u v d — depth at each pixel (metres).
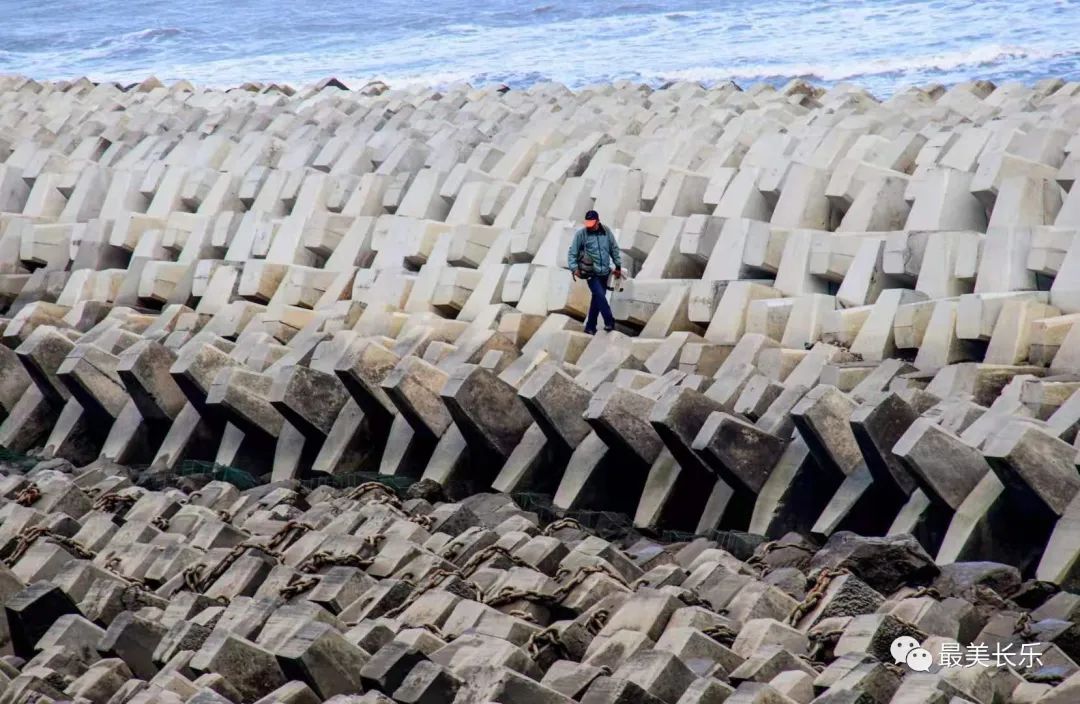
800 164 97.88
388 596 56.59
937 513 64.75
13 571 62.75
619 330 94.12
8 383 95.19
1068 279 79.56
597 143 117.50
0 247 122.12
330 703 45.84
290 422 83.56
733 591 55.53
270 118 148.25
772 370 81.31
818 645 49.72
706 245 95.00
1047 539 62.41
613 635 50.66
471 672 46.12
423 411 79.88
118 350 93.94
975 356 80.62
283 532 65.44
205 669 49.88
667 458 72.94
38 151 137.38
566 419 75.62
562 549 60.75
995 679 44.69
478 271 99.69
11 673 53.47
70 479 80.44
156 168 124.81
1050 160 95.81
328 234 110.00
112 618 58.16
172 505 71.12
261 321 99.81
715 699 44.44
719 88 148.00
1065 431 64.75
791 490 69.25
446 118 144.38
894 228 95.00
